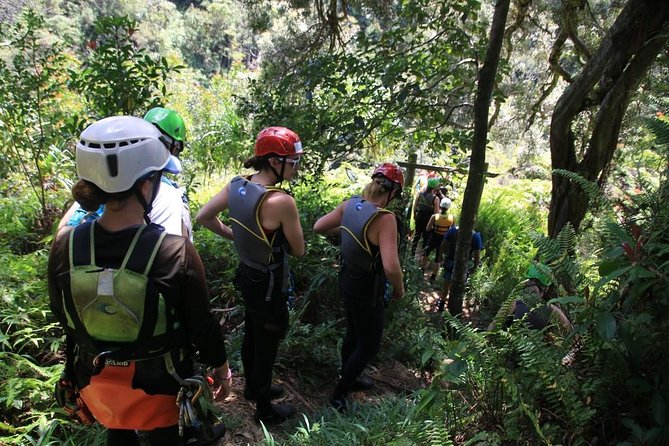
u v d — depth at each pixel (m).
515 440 1.88
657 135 1.98
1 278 3.35
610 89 4.44
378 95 5.36
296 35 6.27
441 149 5.64
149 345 1.60
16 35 4.79
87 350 1.63
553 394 1.84
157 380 1.68
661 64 4.50
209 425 1.92
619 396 1.77
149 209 1.63
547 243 2.14
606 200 2.22
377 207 3.07
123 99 4.21
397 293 3.19
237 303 4.36
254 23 6.53
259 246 2.69
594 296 1.83
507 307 2.14
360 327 3.29
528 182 12.02
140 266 1.54
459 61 5.35
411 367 4.33
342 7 6.02
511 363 2.12
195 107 10.38
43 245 4.53
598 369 1.84
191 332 1.72
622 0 6.18
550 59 6.71
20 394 2.66
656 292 1.79
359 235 3.05
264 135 2.65
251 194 2.63
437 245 7.19
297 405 3.48
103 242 1.57
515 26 6.58
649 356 1.74
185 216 2.40
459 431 2.07
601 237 2.13
